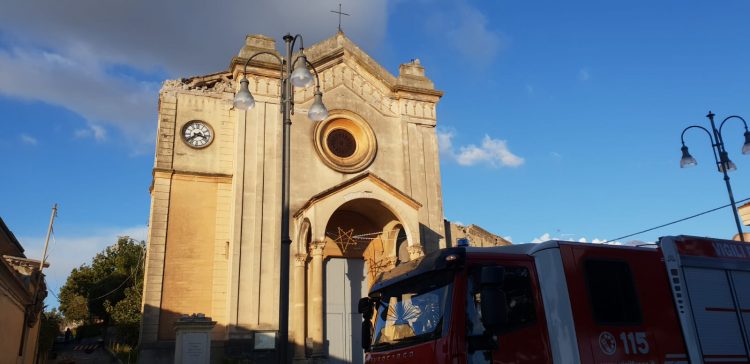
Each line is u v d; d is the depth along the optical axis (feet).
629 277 32.45
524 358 28.19
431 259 31.04
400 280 32.86
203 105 94.32
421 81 107.45
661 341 31.68
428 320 29.37
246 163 88.48
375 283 35.63
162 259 85.81
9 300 62.49
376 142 99.09
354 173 95.25
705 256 34.96
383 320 33.06
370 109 100.99
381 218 91.09
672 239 34.40
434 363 27.61
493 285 26.96
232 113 95.30
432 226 98.53
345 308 89.71
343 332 88.38
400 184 98.99
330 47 100.78
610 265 32.17
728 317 34.04
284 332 39.99
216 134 93.76
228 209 90.79
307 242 86.43
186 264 86.99
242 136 89.35
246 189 87.20
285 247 41.98
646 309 32.07
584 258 31.45
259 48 94.17
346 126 99.04
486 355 27.50
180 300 85.30
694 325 32.60
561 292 29.81
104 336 178.09
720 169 64.13
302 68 44.37
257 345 80.59
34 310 77.82
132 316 140.67
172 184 89.61
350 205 89.45
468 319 27.91
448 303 28.53
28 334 78.18
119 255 192.85
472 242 112.16
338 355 86.89
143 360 80.94
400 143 101.35
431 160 102.99
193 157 91.56
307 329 84.07
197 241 88.38
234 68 93.09
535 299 29.84
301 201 90.02
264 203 87.56
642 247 35.73
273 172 89.51
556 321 29.37
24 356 75.87
